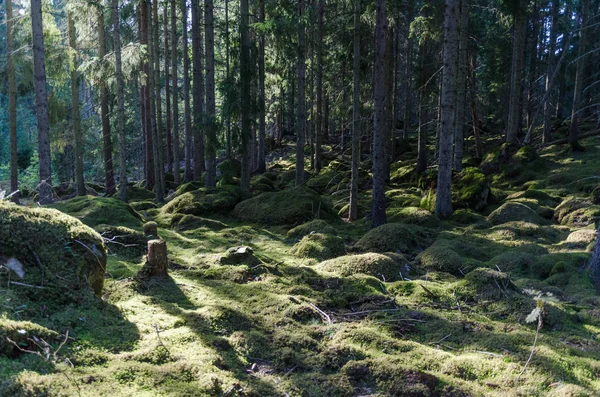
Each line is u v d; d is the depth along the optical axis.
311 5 15.43
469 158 18.16
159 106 16.81
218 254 6.96
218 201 11.57
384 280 5.88
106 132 17.97
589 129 21.69
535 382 3.34
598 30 19.05
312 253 7.28
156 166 16.09
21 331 2.86
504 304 4.93
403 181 17.55
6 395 2.33
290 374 3.42
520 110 23.83
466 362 3.65
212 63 14.18
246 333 3.89
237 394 2.94
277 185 18.75
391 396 3.21
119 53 13.07
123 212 9.86
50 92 15.80
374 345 3.94
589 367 3.59
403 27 17.81
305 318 4.52
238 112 13.42
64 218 4.11
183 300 4.65
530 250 7.52
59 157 26.00
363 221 11.03
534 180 15.02
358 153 11.39
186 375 3.02
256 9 18.42
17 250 3.65
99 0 14.52
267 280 5.56
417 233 9.02
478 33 20.12
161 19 22.19
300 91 13.63
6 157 31.30
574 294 5.55
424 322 4.56
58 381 2.57
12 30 14.02
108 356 3.09
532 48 22.47
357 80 11.05
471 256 7.59
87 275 3.94
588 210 10.20
